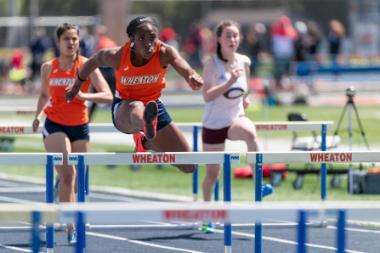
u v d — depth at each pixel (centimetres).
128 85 1794
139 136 1881
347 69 6431
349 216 1198
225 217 1166
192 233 2272
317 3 10962
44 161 1628
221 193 2903
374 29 9012
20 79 7300
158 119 1848
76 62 2012
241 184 3148
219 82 2136
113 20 7462
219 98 2144
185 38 11625
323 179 2019
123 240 2183
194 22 11625
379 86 7100
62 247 2059
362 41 9038
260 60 7625
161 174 3481
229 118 2153
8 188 3058
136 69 1773
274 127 2236
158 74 1784
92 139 4416
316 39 7344
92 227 2341
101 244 2130
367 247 2059
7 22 8625
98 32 5475
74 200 2012
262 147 3956
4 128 2144
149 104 1695
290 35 7075
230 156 1648
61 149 2000
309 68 6550
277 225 2281
